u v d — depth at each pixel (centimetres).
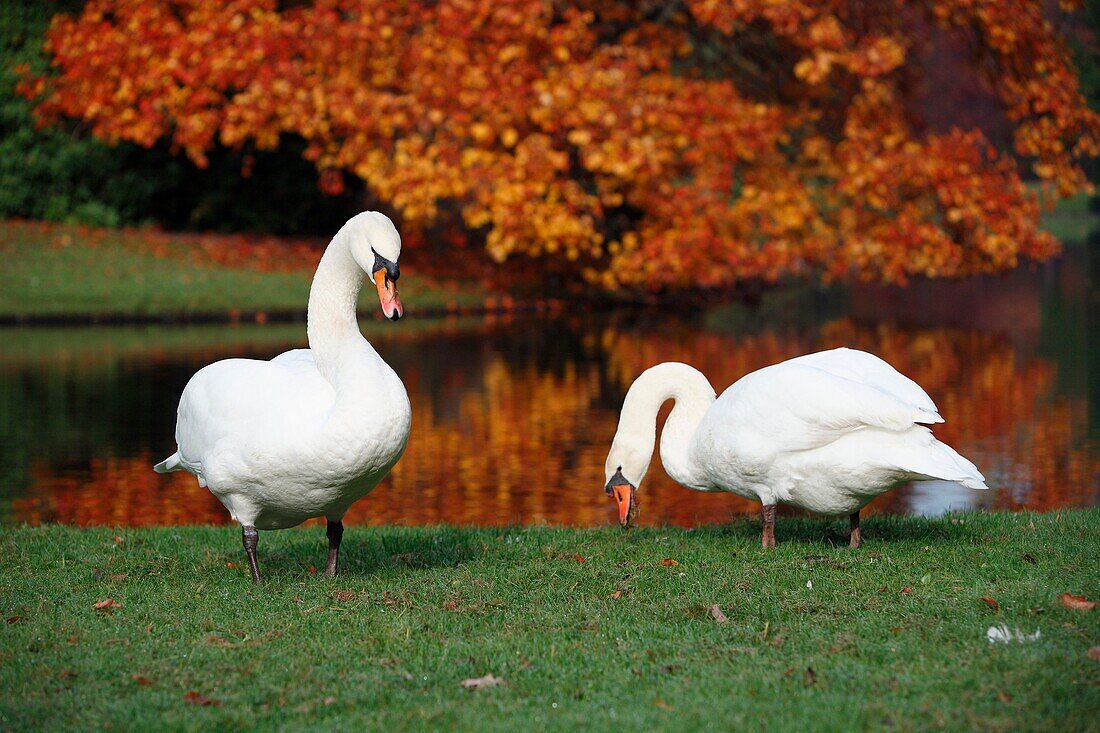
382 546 853
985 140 2417
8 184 2730
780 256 2388
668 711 500
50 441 1380
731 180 2380
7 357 1934
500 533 891
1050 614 611
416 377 1788
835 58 2278
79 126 2770
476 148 2398
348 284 704
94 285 2417
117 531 916
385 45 2395
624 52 2409
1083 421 1473
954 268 2381
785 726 479
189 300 2372
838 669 542
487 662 569
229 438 696
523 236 2370
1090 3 3055
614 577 726
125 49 2523
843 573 711
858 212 2441
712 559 764
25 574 760
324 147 2750
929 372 1855
